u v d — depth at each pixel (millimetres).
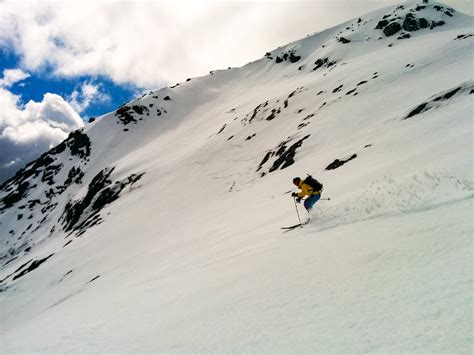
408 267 4309
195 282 9188
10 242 130625
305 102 76625
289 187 32156
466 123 17281
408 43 93375
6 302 54719
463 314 2836
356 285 4391
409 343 2734
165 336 5359
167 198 73625
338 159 28469
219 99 183000
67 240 88000
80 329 9109
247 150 75250
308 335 3518
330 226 9016
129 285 18438
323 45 160250
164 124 168500
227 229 25078
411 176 9891
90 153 159500
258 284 6188
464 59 44406
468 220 5164
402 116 31172
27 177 176000
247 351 3682
